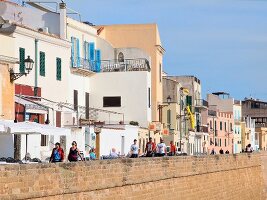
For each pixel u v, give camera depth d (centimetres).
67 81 11588
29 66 8612
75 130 10625
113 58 14188
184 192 9231
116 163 6950
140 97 13475
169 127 17150
